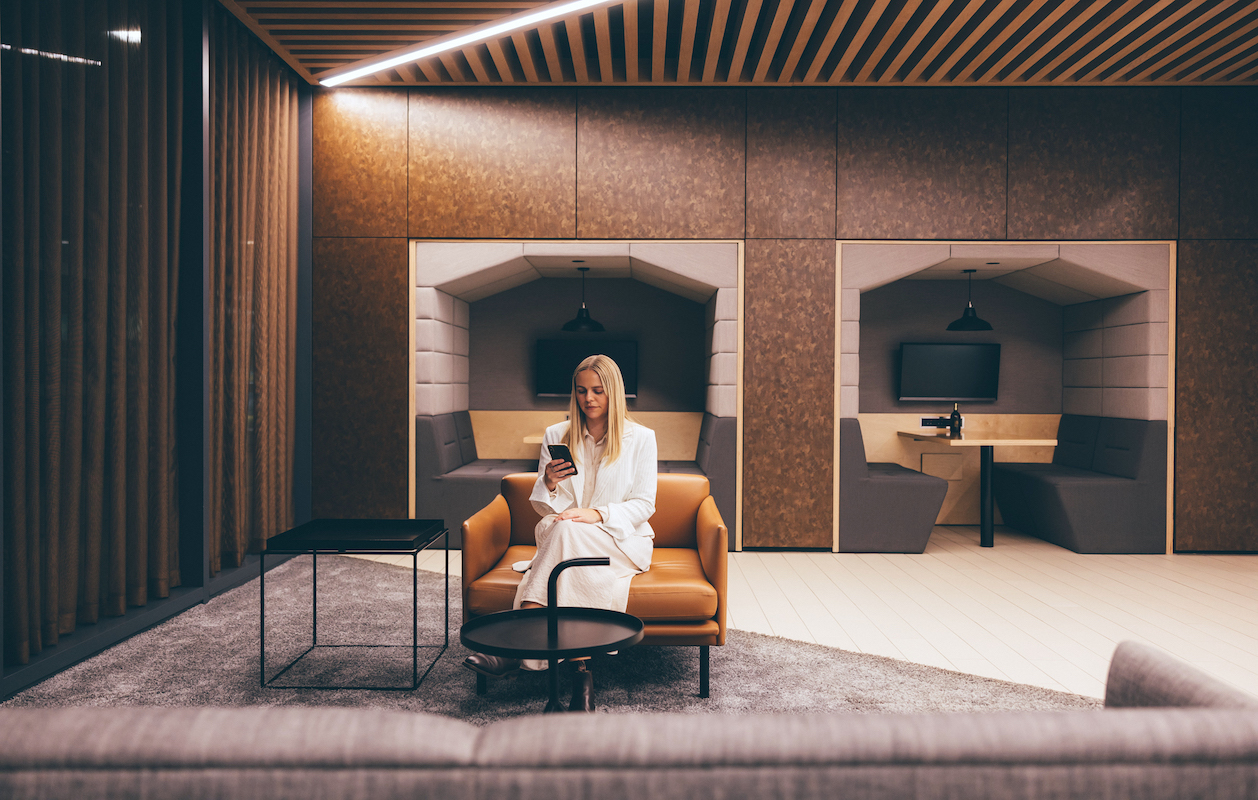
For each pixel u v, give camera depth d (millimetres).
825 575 4332
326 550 2459
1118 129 4934
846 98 4980
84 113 2963
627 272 5777
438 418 5223
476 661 2260
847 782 707
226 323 4070
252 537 4359
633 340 6148
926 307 6043
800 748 714
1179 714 745
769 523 5016
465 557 2549
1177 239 4938
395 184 5059
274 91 4645
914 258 5012
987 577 4281
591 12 4113
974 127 4961
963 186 4977
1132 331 5121
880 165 4984
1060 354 5996
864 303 6074
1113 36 4215
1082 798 705
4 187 2605
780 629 3285
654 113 5020
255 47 4367
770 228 5008
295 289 4980
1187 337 4941
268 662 2791
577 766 716
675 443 6152
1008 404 6020
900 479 4941
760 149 5000
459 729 759
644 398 6176
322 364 5086
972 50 4633
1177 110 4926
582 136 5031
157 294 3477
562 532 2375
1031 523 5484
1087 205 4953
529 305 6176
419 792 710
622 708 2361
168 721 744
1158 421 4957
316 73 4879
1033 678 2678
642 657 2873
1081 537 4930
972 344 5945
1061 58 4535
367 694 2473
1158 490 4922
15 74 2623
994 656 2918
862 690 2541
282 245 4754
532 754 722
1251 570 4469
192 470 3703
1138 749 708
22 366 2645
